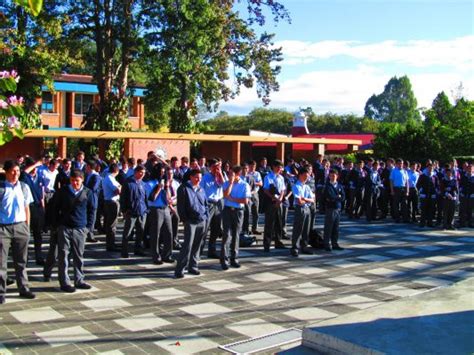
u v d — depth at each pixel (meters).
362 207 19.20
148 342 6.39
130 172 14.11
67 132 18.78
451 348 4.62
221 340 6.49
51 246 8.95
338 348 4.86
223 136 22.61
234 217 10.43
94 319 7.18
